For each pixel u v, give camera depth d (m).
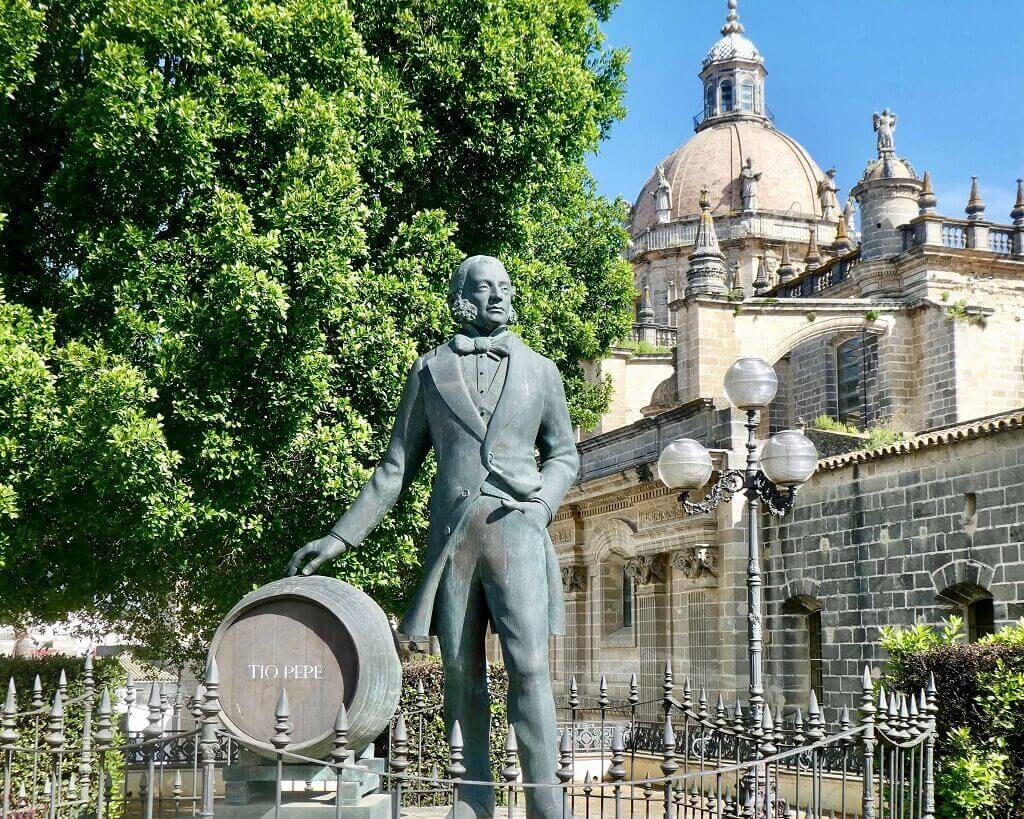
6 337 10.95
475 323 7.02
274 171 12.34
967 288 31.17
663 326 48.94
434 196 15.09
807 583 21.67
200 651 19.19
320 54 12.61
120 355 11.53
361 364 12.84
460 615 6.60
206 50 12.00
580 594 30.48
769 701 22.52
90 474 11.11
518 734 6.42
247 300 11.27
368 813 6.20
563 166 16.03
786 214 63.97
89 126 11.68
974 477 17.80
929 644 11.06
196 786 8.26
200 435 12.12
